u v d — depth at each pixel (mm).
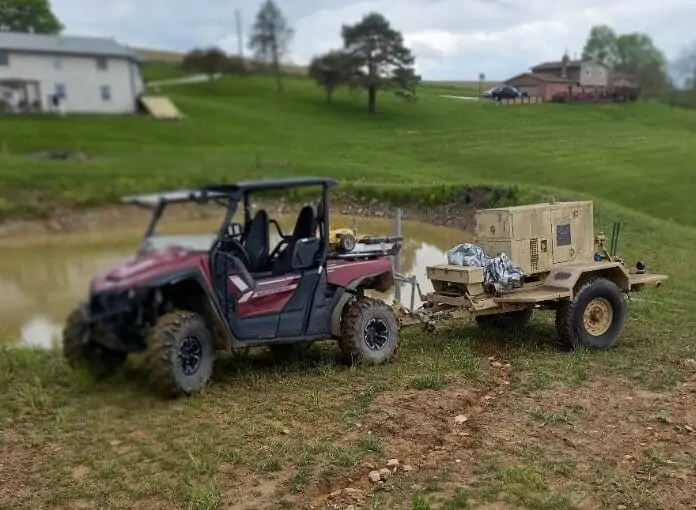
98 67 53500
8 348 9078
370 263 8289
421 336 9414
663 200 29828
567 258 9141
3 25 77812
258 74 88312
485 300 8477
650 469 5191
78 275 16516
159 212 7582
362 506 4715
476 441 5762
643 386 7105
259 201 10922
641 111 68375
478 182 30344
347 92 75875
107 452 5656
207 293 7012
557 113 65000
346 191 29484
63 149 38125
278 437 5863
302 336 7785
